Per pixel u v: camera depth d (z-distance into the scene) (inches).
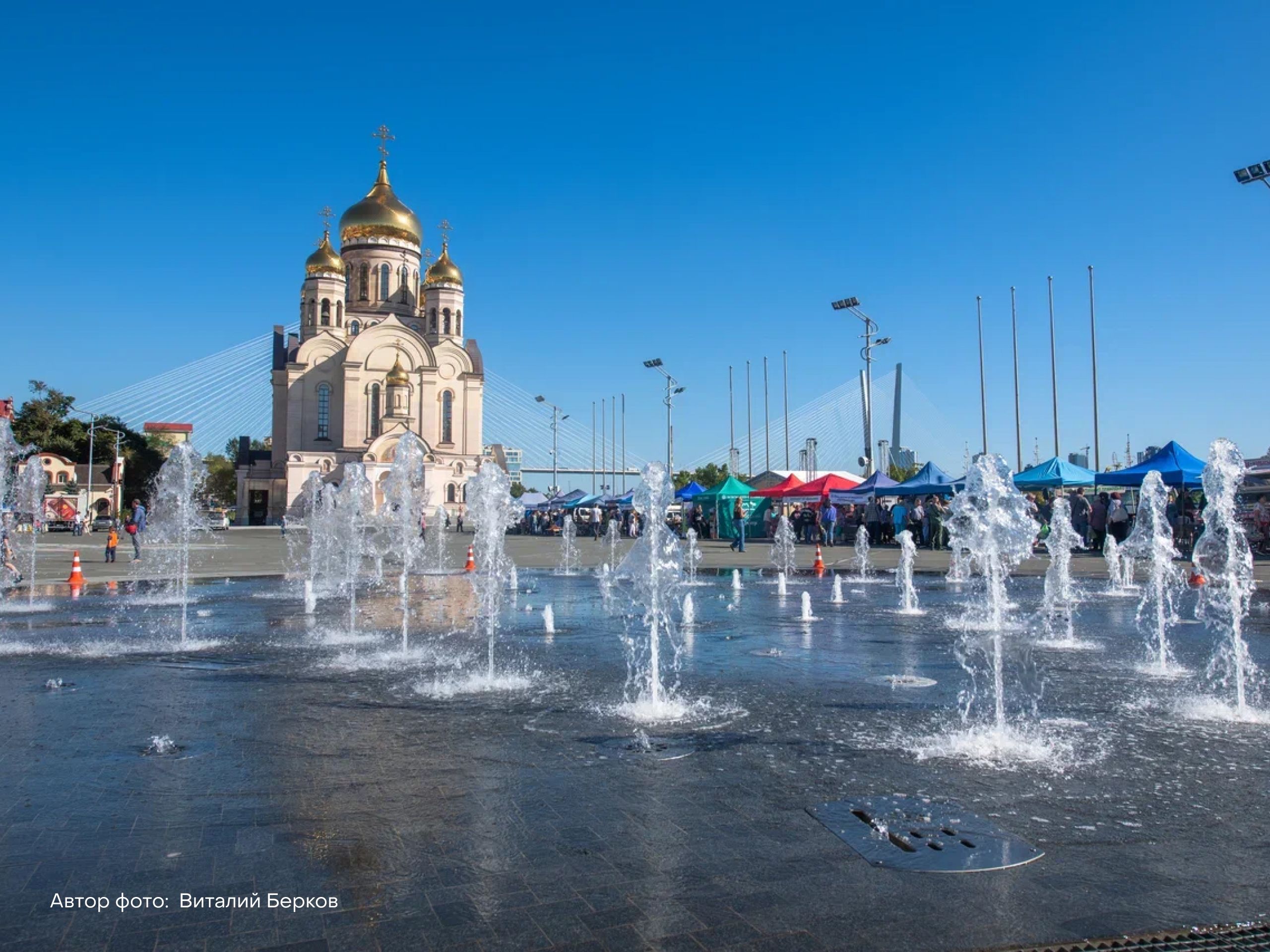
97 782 218.1
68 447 3376.0
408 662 396.2
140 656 417.7
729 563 1131.9
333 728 272.1
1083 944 137.1
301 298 3417.8
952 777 218.8
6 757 241.3
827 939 138.2
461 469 3235.7
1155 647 436.1
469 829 185.2
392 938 139.1
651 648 434.3
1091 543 1204.5
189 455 671.1
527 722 279.0
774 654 419.2
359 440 3193.9
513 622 550.0
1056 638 468.4
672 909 148.2
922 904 149.8
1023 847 173.9
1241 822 187.6
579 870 163.9
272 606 650.2
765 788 210.7
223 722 281.1
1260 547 1064.2
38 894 154.9
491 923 143.9
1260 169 1156.5
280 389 3346.5
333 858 170.2
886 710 295.3
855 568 1043.9
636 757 238.5
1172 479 1056.2
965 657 406.0
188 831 184.7
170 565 1111.0
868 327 1739.7
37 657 416.8
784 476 2181.3
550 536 2568.9
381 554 1320.1
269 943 138.1
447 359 3366.1
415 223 3511.3
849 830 183.5
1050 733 263.3
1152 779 216.7
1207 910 147.9
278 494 3299.7
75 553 808.3
